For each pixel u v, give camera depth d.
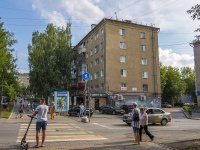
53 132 15.12
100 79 49.41
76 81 64.31
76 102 58.59
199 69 45.47
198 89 45.62
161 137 12.77
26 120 22.45
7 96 40.75
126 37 49.81
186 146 9.27
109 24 48.62
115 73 47.72
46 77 48.09
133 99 48.47
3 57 27.12
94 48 53.59
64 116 30.62
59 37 51.69
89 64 56.44
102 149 9.07
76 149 9.15
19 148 9.70
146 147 9.52
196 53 46.06
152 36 52.50
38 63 48.91
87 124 21.06
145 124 11.45
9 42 34.00
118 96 46.75
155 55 52.25
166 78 74.81
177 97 77.56
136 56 50.25
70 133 14.83
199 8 9.04
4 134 13.67
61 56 50.16
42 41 50.97
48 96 47.34
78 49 60.62
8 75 41.72
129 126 19.69
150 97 50.25
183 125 21.61
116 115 35.50
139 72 50.03
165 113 22.11
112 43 48.31
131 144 10.42
